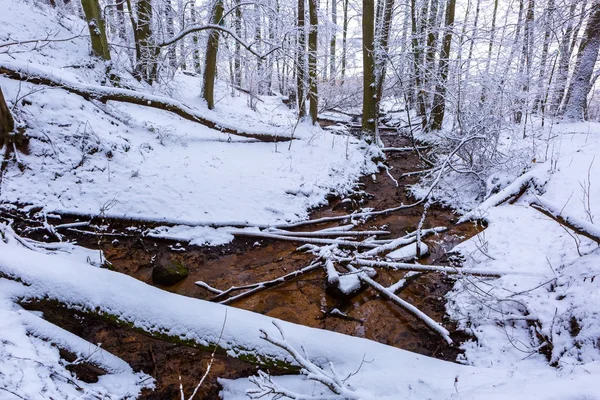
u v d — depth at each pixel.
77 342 3.35
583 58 10.37
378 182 9.12
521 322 3.95
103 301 3.44
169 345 3.81
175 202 6.47
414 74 12.14
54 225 5.59
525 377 2.94
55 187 5.97
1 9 9.53
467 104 8.67
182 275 5.15
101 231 5.72
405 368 3.20
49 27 10.09
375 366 3.21
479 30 10.15
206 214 6.44
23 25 9.44
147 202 6.30
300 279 5.36
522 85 8.97
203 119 8.73
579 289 3.67
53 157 6.21
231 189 7.11
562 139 8.52
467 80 8.91
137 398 3.22
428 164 10.02
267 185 7.46
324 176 8.34
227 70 15.88
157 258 5.50
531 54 9.47
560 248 4.70
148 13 10.23
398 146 12.12
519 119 10.05
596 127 9.74
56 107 6.76
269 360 3.25
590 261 3.93
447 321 4.42
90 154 6.58
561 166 6.58
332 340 3.40
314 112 12.15
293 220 6.80
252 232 6.19
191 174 7.16
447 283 5.16
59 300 3.39
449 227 6.69
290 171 8.17
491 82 8.43
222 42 12.24
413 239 5.94
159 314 3.44
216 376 3.51
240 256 5.86
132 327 3.42
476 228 6.44
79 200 5.98
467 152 7.85
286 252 6.02
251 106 14.58
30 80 6.89
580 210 5.17
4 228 4.28
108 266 4.96
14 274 3.41
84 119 6.98
